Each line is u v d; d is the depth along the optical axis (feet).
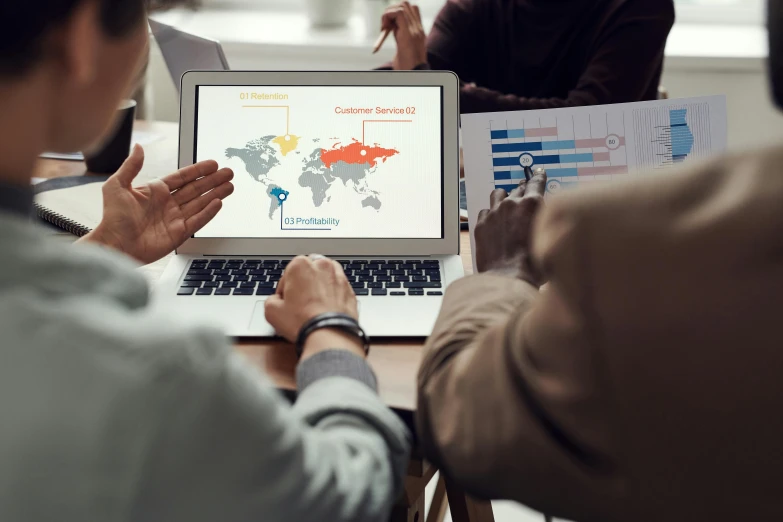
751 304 1.35
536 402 1.64
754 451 1.42
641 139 3.51
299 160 3.67
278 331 2.81
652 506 1.55
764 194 1.34
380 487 1.93
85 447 1.28
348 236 3.65
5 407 1.28
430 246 3.64
